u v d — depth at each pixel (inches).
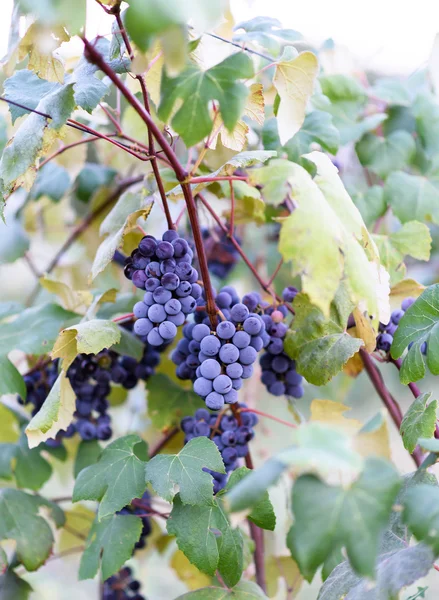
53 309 42.6
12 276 61.4
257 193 41.0
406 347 35.3
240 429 37.2
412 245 41.3
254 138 45.9
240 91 31.2
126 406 53.2
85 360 40.9
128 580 45.0
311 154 35.3
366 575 25.3
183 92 31.4
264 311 38.8
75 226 53.9
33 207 52.9
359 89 45.5
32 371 43.7
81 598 58.2
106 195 49.6
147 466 34.2
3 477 42.9
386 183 44.6
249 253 53.7
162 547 47.8
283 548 49.0
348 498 26.0
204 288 34.9
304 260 31.0
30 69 35.5
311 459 25.1
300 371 36.4
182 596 35.2
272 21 41.8
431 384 56.6
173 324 34.2
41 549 39.7
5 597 39.7
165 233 35.1
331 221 32.0
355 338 36.0
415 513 27.8
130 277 35.5
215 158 42.5
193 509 33.6
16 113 36.3
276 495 57.7
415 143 46.3
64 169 49.6
